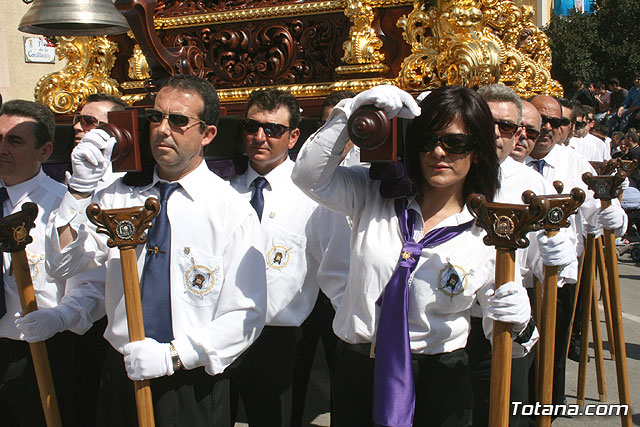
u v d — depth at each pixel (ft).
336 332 8.53
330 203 8.23
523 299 7.44
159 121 8.25
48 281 10.28
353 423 8.36
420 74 13.91
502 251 7.46
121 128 8.32
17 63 45.29
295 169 7.93
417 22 13.98
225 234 8.47
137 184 8.86
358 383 8.21
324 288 10.80
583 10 72.54
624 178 12.44
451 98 7.62
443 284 7.79
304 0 15.15
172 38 16.38
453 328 7.95
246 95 15.49
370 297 7.95
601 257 15.14
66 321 9.16
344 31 14.96
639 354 19.03
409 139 7.90
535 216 7.20
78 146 8.11
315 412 15.80
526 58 18.03
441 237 7.86
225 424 8.75
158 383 8.14
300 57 15.47
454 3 13.34
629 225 36.91
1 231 8.44
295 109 11.47
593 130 33.47
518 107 11.12
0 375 10.16
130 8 11.61
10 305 10.01
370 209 8.25
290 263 11.24
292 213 11.39
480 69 13.07
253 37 15.69
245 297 8.31
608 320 15.56
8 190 10.59
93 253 8.91
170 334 8.17
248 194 11.68
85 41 16.65
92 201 9.09
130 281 7.66
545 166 15.24
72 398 10.80
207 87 8.58
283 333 11.28
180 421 8.19
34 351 8.93
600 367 15.35
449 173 7.73
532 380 13.47
